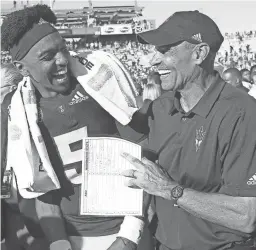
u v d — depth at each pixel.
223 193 1.82
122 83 2.11
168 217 2.03
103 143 1.99
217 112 1.84
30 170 1.99
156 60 1.95
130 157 1.94
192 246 1.97
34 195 2.02
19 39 1.91
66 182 2.08
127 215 2.02
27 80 2.04
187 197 1.82
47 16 1.97
